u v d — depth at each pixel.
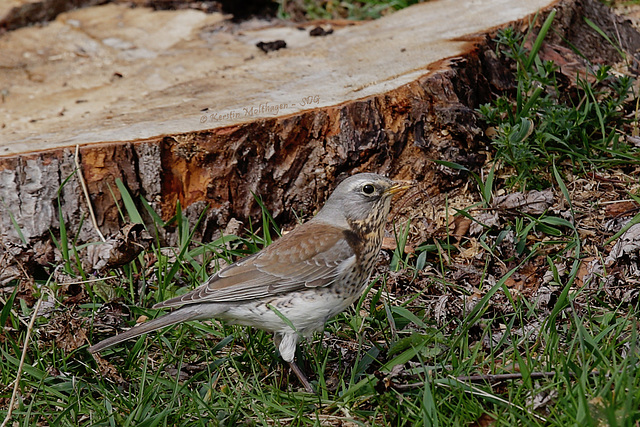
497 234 8.98
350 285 7.24
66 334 7.53
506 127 9.20
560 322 7.53
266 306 7.01
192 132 8.72
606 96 10.41
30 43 12.32
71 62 11.64
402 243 8.75
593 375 6.34
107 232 8.92
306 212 9.39
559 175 9.05
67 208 8.77
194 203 9.00
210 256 8.98
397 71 9.74
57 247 8.80
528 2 11.49
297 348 7.46
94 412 6.79
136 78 10.91
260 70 10.66
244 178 9.03
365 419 6.59
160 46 12.09
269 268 7.01
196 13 13.20
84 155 8.63
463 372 6.77
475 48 10.11
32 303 8.31
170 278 8.34
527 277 8.34
